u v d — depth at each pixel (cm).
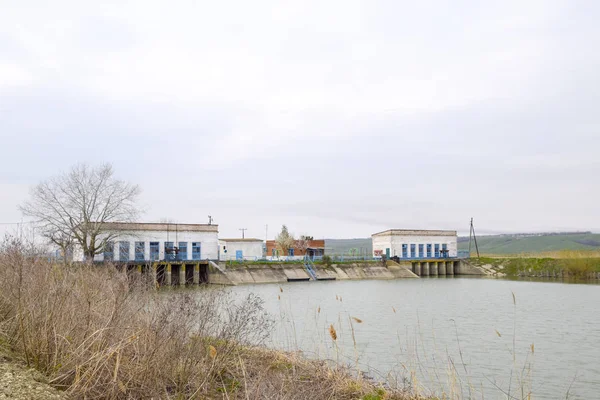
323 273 7888
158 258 6316
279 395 855
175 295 1162
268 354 1320
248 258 8294
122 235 5878
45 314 866
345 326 2586
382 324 2805
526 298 4734
